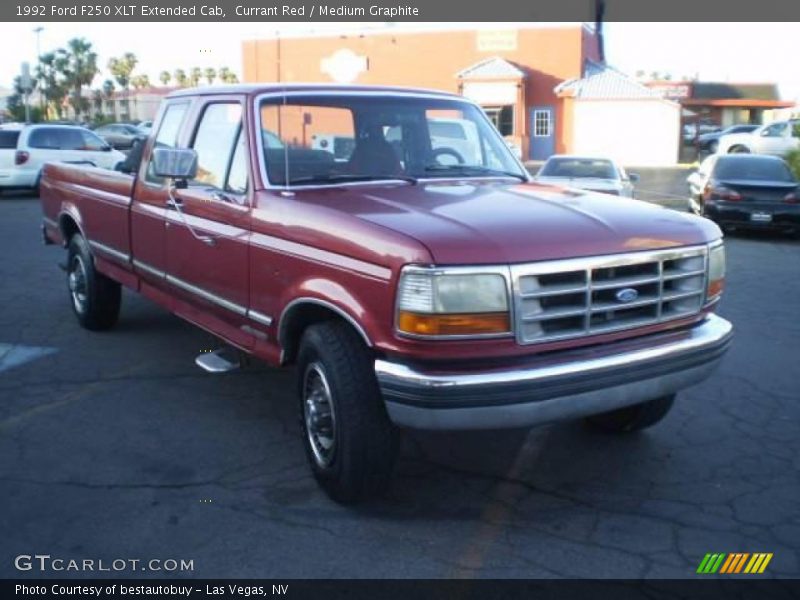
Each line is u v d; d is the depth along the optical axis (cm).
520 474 488
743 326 836
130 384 635
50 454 508
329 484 441
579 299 405
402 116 559
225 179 523
